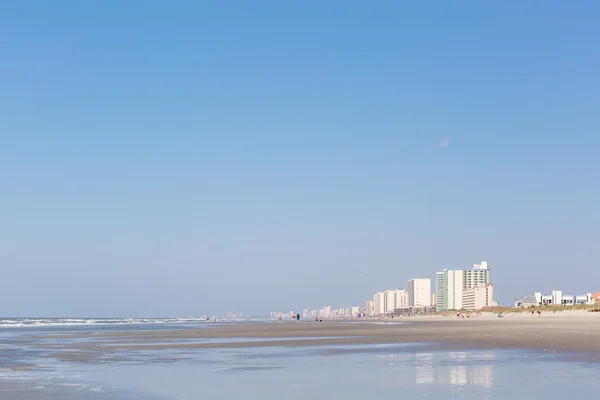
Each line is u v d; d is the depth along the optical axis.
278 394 16.97
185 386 18.75
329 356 29.62
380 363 25.25
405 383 18.73
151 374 22.30
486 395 16.09
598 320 116.75
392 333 59.25
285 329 85.50
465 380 19.09
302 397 16.41
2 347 41.66
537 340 39.16
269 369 23.66
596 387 17.36
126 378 21.02
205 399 16.12
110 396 16.62
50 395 16.83
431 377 20.02
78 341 50.69
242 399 16.11
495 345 35.06
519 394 16.20
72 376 21.78
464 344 36.75
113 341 49.81
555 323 95.06
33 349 38.69
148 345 42.44
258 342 44.94
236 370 23.44
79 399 16.09
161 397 16.48
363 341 43.62
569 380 18.83
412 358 27.38
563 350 30.41
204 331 81.12
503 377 19.66
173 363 26.98
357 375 21.05
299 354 31.42
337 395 16.66
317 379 20.12
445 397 15.91
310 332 68.44
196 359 29.17
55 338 58.66
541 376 19.81
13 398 16.23
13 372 23.34
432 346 35.50
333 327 94.06
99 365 26.30
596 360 24.95
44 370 24.14
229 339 51.66
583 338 41.31
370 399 15.87
